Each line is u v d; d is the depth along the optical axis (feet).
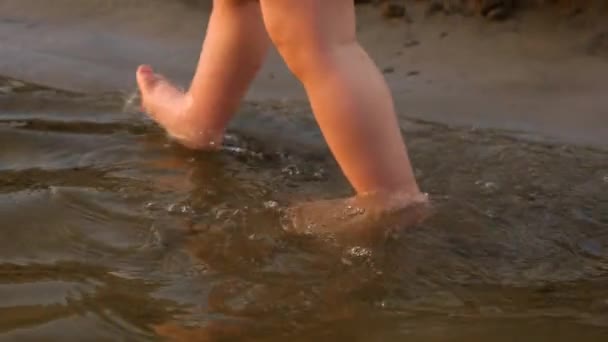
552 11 10.40
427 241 5.79
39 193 6.42
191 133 7.37
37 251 5.68
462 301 5.22
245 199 6.48
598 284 5.46
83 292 5.21
